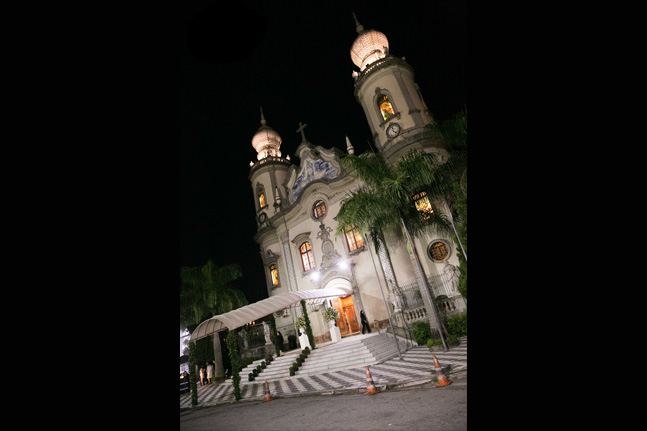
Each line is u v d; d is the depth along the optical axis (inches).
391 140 874.1
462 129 508.7
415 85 956.6
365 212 552.4
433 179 533.3
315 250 1021.2
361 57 1050.7
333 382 507.5
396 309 733.9
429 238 788.0
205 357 984.3
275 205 1164.5
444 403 285.7
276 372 687.1
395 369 485.7
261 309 708.0
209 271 973.2
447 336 559.8
